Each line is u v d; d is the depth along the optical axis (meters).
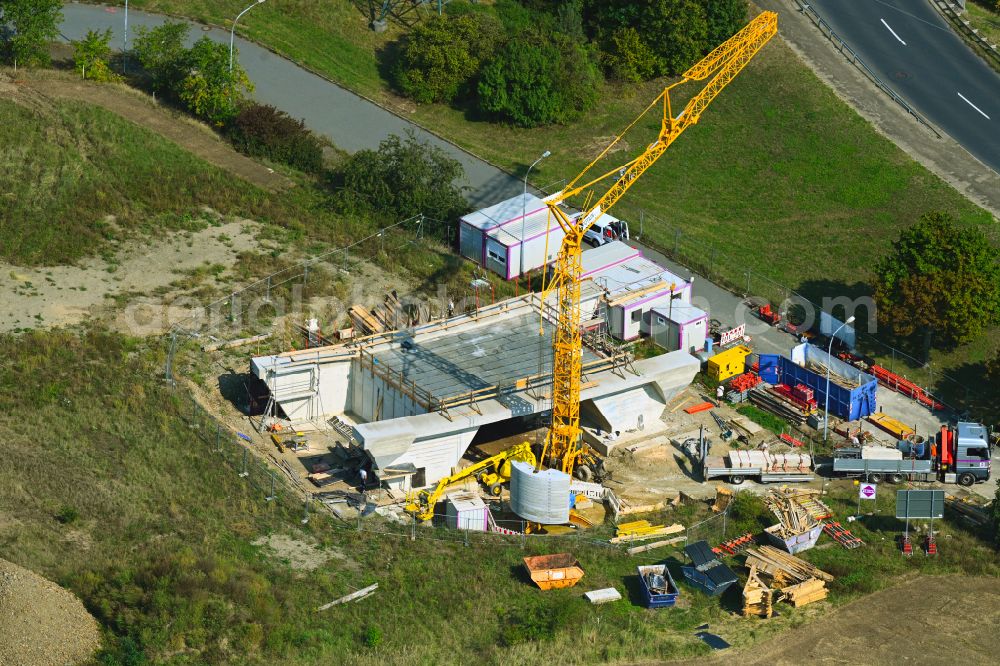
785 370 137.88
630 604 106.81
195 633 96.69
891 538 117.06
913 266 140.75
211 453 118.38
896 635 104.62
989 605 108.75
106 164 154.75
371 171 156.00
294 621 100.12
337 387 130.50
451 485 121.88
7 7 166.50
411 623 101.75
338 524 112.81
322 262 147.88
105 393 123.25
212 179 156.75
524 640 100.81
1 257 140.75
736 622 105.56
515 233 150.38
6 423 116.62
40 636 93.75
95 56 169.88
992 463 129.00
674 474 125.38
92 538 105.19
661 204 166.00
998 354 134.62
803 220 164.38
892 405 137.00
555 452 124.00
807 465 124.25
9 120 157.25
